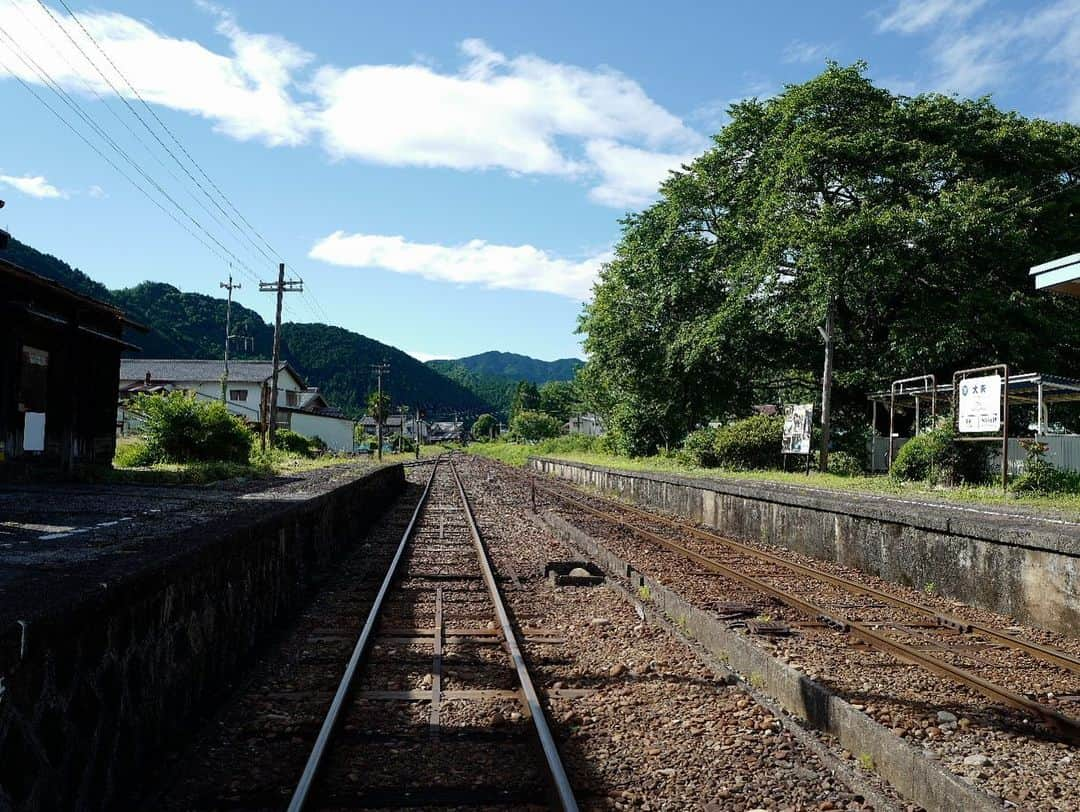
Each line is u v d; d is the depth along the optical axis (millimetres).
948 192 27031
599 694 6051
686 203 34250
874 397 28578
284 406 62906
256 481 18656
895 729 5289
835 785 4500
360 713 5582
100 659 4160
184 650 5488
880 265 25844
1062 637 8211
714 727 5348
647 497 25172
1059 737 5297
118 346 19453
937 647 7668
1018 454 21078
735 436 30969
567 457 50125
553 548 14578
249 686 6223
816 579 11398
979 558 9695
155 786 4398
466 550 14242
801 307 28734
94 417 18641
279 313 35188
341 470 24641
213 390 59875
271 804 4152
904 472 21250
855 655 7250
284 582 9102
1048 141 30891
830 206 28484
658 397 38031
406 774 4547
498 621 8492
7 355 14695
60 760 3697
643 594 9820
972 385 18109
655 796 4336
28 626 3385
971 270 27500
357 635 7930
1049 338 27750
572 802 3922
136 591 4629
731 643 7004
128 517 10258
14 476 15070
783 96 31625
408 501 26734
